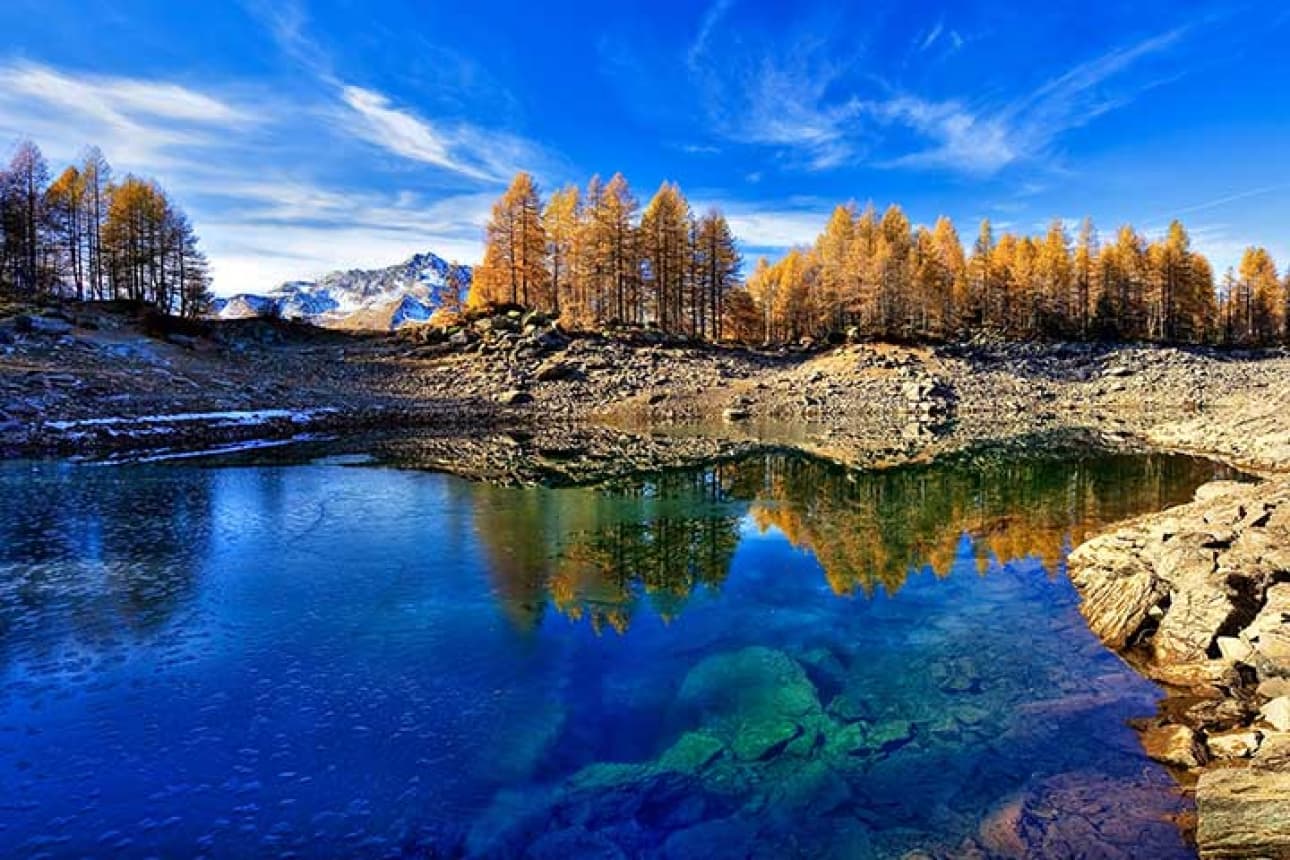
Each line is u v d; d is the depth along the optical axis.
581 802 6.07
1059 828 5.60
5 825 5.67
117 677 8.28
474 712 7.61
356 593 11.27
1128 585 10.25
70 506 16.69
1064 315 77.19
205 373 37.59
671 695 8.03
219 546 13.76
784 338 75.19
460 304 67.88
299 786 6.27
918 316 71.19
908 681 8.34
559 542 14.58
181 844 5.50
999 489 20.72
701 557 13.66
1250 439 27.41
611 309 65.44
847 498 19.44
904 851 5.37
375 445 28.97
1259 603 9.15
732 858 5.34
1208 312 85.44
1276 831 5.08
